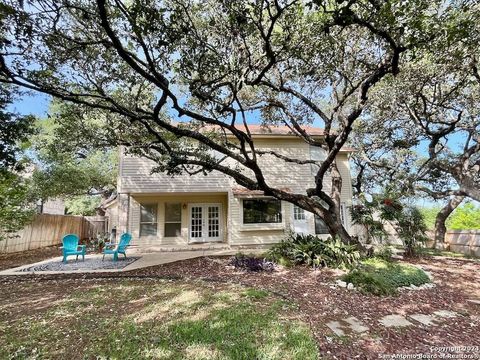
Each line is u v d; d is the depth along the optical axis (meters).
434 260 9.79
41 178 14.10
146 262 9.33
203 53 4.93
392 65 5.25
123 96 7.05
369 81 6.36
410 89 9.35
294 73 6.70
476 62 7.79
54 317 4.32
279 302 4.98
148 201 14.19
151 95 7.55
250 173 13.74
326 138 9.12
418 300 5.47
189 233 14.34
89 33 5.07
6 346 3.39
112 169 18.69
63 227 16.66
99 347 3.34
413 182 13.59
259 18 4.61
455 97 10.11
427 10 4.48
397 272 6.72
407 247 10.57
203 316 4.28
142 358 3.08
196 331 3.72
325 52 6.02
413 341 3.69
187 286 6.12
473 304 5.34
